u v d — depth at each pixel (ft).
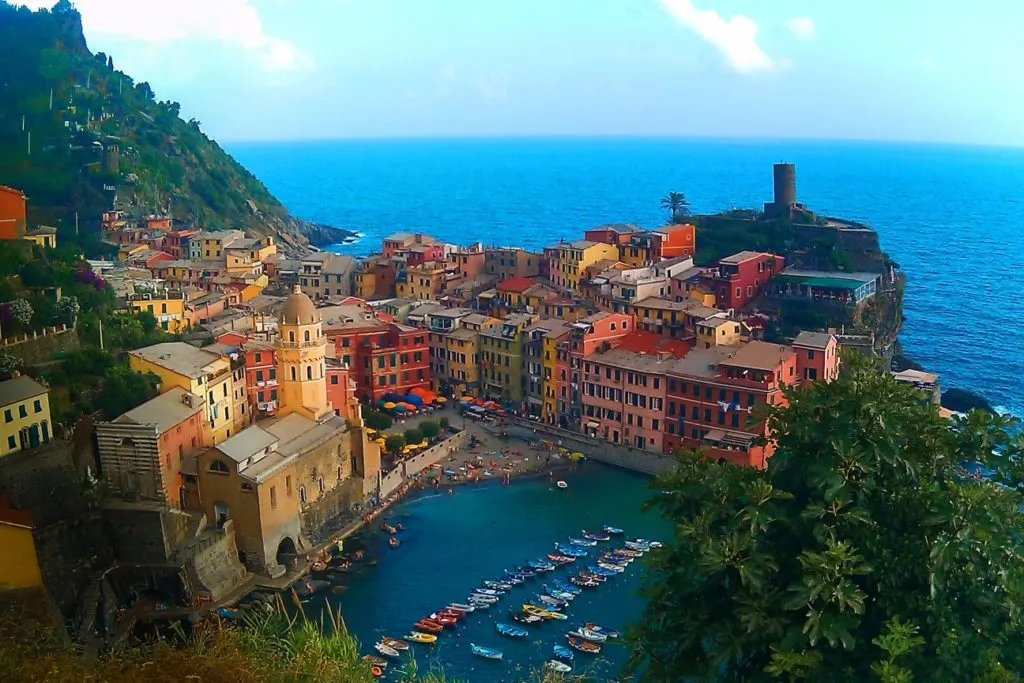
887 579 163.02
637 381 627.46
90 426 468.34
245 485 472.85
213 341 640.99
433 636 415.44
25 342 496.64
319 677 169.68
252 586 468.75
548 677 225.97
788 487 180.96
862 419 175.52
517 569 481.46
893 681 147.95
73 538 431.84
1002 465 180.96
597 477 609.01
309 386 560.20
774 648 158.40
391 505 569.64
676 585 176.76
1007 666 164.25
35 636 275.18
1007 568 164.86
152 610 437.99
